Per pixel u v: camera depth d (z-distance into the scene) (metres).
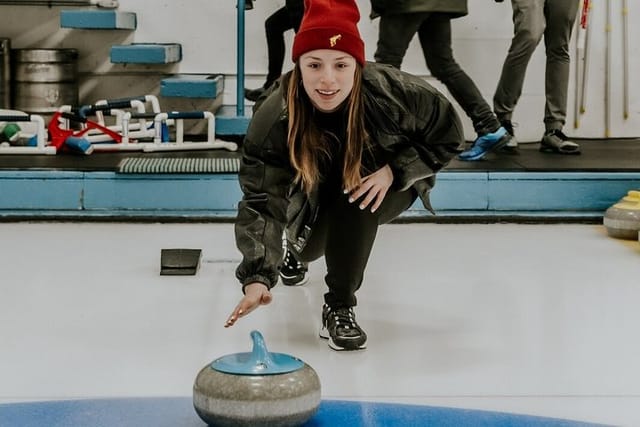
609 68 8.08
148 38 8.19
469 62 8.05
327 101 2.94
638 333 3.77
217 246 5.50
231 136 7.74
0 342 3.58
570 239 5.79
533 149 7.55
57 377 3.18
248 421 2.52
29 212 6.26
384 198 3.42
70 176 6.25
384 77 3.15
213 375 2.59
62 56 7.93
